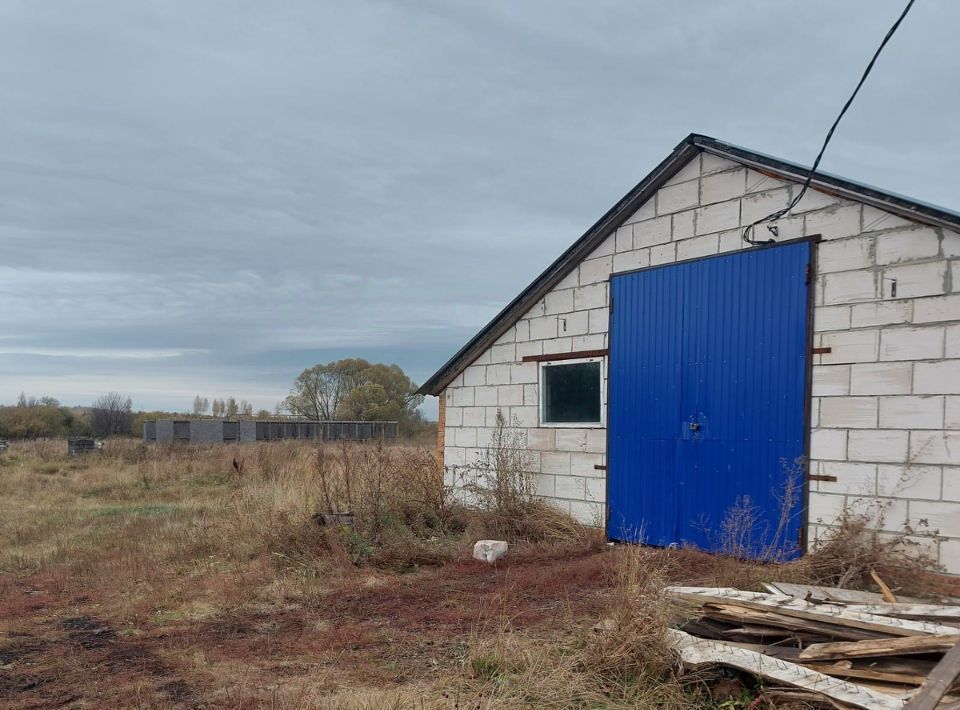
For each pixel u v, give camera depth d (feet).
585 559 26.61
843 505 22.34
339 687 14.83
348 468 37.88
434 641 17.79
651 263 29.14
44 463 79.56
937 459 20.43
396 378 186.80
